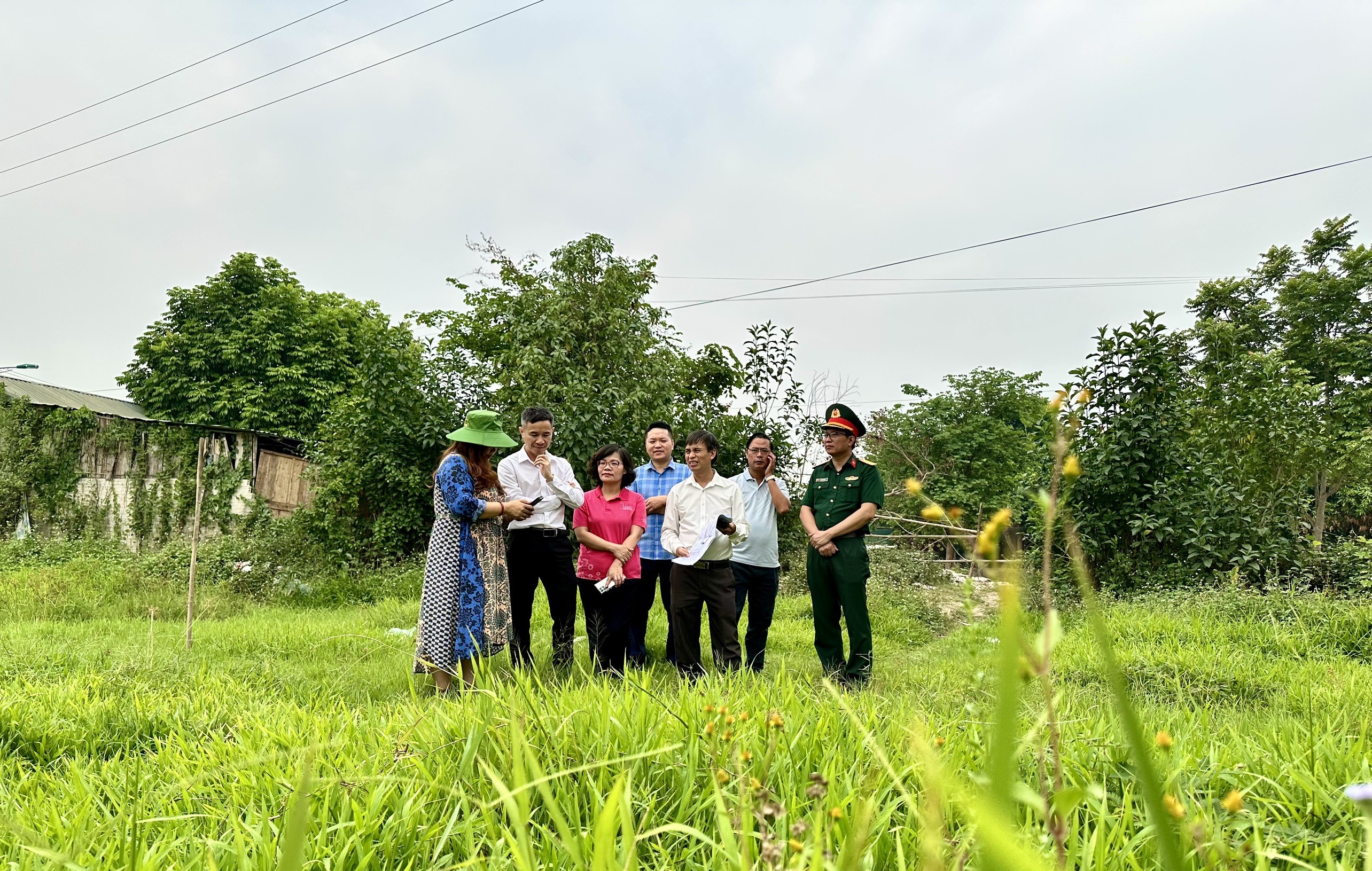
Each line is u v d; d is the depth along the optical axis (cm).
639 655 567
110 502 1463
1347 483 1452
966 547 92
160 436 1469
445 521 435
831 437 548
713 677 315
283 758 219
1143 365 904
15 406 1452
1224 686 477
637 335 1245
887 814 158
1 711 317
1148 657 522
